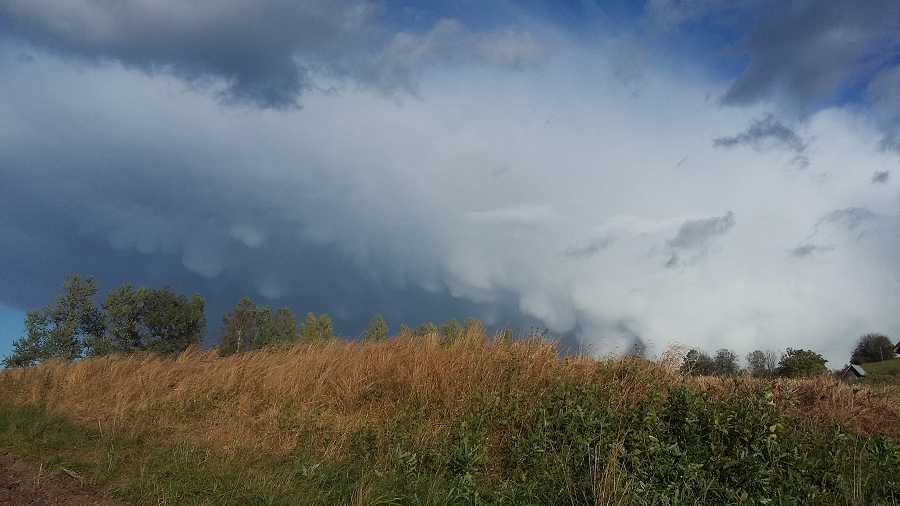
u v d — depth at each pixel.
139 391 12.12
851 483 5.77
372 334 12.66
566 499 5.82
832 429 6.77
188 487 6.19
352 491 6.10
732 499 5.42
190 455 7.41
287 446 7.95
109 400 11.81
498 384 8.51
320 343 13.26
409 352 10.84
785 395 7.28
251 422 9.42
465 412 7.97
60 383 12.85
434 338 10.84
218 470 6.74
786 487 5.61
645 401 7.39
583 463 6.24
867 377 15.86
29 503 5.68
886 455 6.20
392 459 7.04
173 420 9.98
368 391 9.67
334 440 7.93
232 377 11.73
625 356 8.68
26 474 6.55
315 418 8.81
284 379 11.05
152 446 8.09
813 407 7.50
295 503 5.75
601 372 8.38
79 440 8.20
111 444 7.95
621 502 5.32
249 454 7.50
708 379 8.44
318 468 6.84
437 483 6.25
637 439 6.31
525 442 6.90
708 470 5.86
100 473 6.64
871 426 7.17
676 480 5.68
